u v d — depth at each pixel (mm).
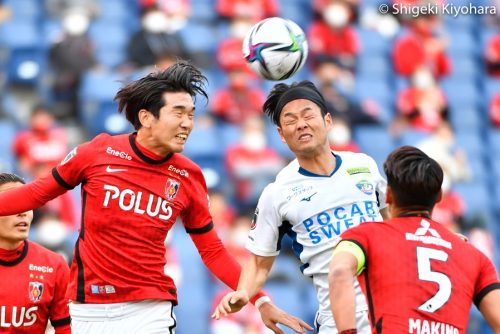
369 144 47906
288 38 20141
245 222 38656
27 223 19625
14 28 50906
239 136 45688
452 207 45062
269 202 19484
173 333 18844
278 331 19781
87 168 18281
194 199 19016
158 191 18375
